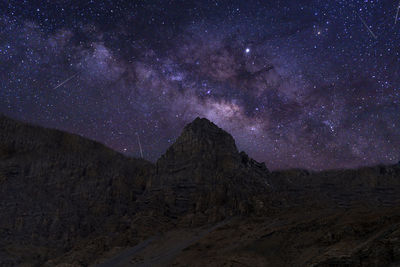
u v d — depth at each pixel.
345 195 148.38
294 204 126.62
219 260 80.94
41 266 113.44
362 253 58.00
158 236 118.50
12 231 130.12
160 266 87.44
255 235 92.75
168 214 138.62
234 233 102.06
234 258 80.00
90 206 150.62
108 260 103.44
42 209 142.38
